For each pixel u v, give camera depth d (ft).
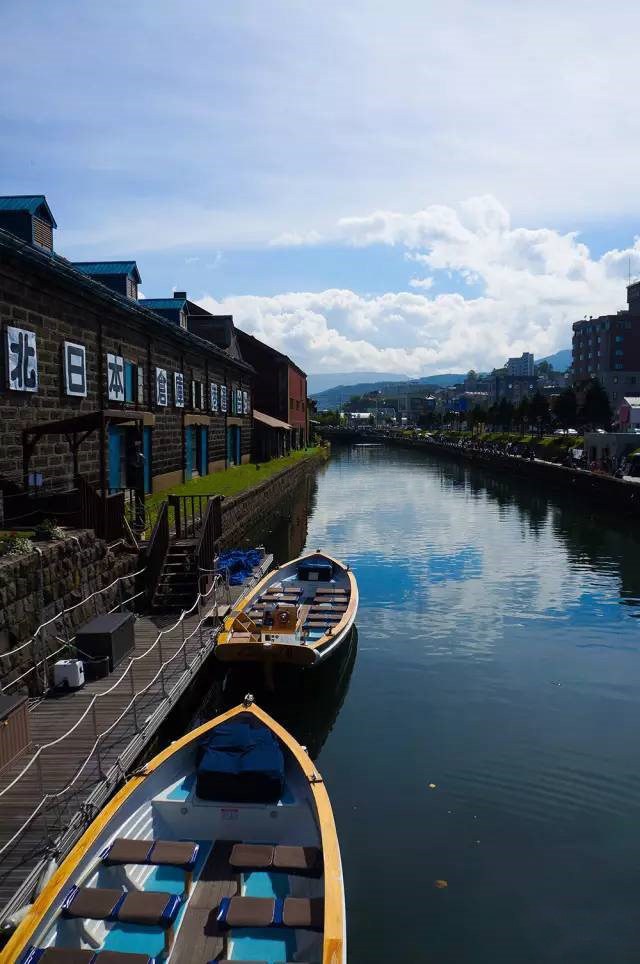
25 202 68.69
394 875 28.50
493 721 42.93
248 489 108.99
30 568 38.34
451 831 31.48
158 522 56.90
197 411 123.24
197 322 161.99
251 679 48.70
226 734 30.83
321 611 56.08
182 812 28.19
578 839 31.01
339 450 392.88
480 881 28.22
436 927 25.77
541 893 27.61
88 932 22.13
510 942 25.05
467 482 201.67
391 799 34.01
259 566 73.77
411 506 147.43
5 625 35.45
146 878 25.36
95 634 41.55
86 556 46.03
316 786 28.19
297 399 265.13
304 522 124.06
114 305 74.08
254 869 24.07
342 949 19.52
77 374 67.26
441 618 64.95
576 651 55.88
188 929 22.89
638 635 59.93
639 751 39.04
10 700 31.09
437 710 44.60
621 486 134.10
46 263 56.70
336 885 22.21
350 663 53.21
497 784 35.42
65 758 30.86
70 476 66.39
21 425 56.90
